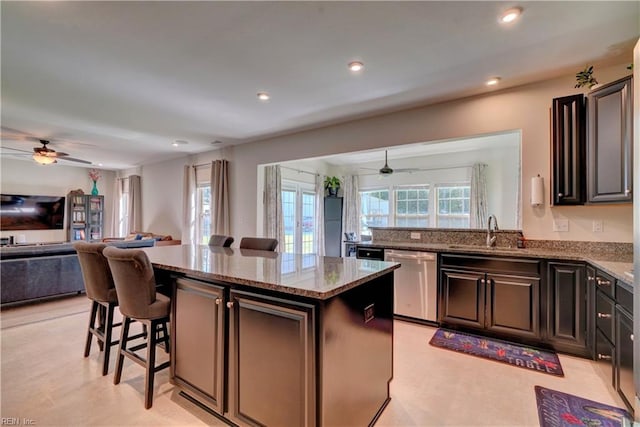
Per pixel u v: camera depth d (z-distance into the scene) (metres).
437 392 2.12
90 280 2.39
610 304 2.08
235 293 1.67
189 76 2.80
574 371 2.38
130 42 2.24
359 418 1.66
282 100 3.38
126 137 4.99
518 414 1.89
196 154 6.36
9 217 6.76
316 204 7.69
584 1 1.82
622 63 2.59
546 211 2.96
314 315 1.38
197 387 1.86
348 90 3.12
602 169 2.46
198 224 6.35
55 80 2.87
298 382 1.42
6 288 3.76
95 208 7.94
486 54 2.44
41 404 1.95
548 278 2.72
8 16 1.91
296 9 1.89
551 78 2.87
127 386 2.16
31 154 6.16
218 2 1.82
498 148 6.20
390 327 2.04
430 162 6.97
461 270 3.14
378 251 3.65
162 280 2.71
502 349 2.77
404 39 2.23
